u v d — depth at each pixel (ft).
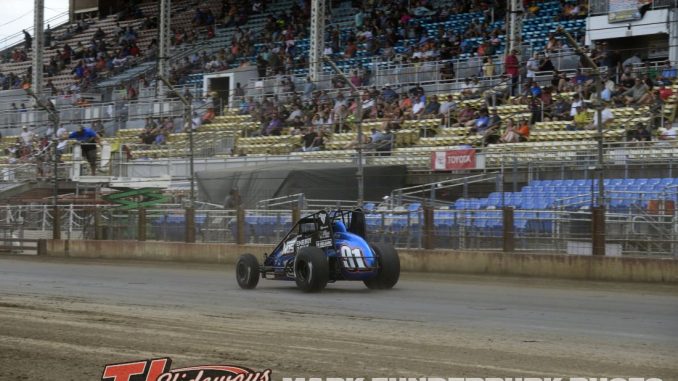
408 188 82.89
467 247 66.59
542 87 97.25
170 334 35.14
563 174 78.84
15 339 34.53
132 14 187.21
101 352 31.35
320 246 52.13
